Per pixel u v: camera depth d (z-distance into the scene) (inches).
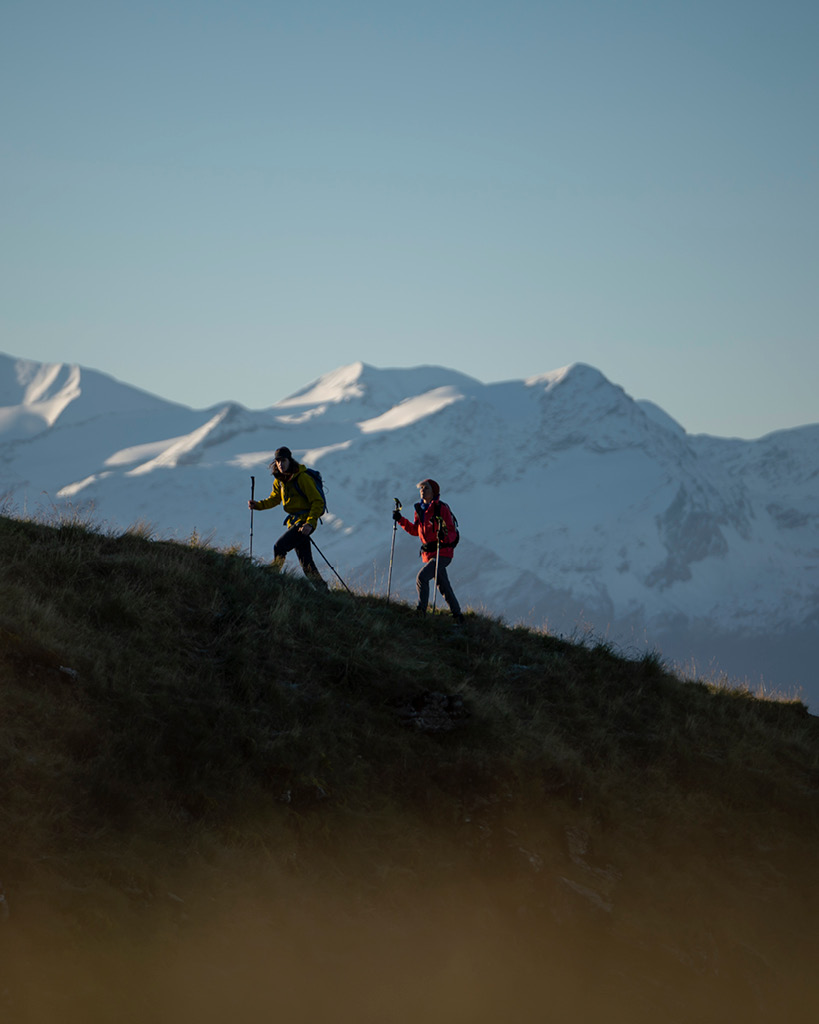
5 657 330.0
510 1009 300.7
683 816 433.7
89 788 296.4
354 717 399.9
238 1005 259.8
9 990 232.2
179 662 384.5
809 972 374.3
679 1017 322.3
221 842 305.4
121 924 260.7
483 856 353.1
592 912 343.0
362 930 300.8
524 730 435.5
